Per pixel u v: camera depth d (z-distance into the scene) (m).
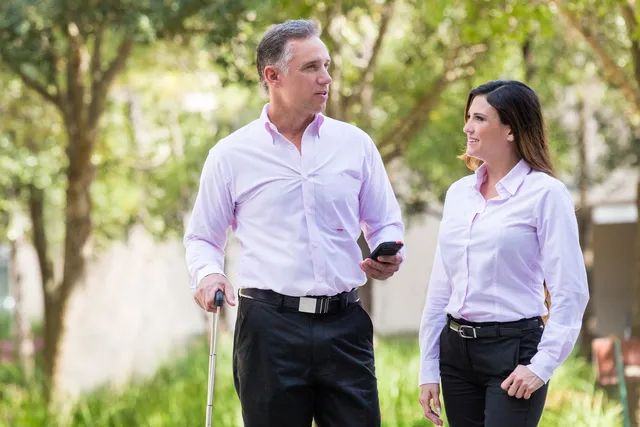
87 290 18.16
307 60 5.26
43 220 20.20
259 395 5.33
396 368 15.09
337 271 5.35
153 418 14.24
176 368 19.95
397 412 12.12
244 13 13.09
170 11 12.62
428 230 33.72
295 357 5.30
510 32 12.02
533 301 5.41
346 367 5.36
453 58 15.91
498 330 5.39
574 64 18.80
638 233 13.67
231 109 21.70
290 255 5.31
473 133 5.48
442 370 5.68
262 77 5.44
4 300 43.66
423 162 21.38
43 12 12.64
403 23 18.27
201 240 5.59
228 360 19.30
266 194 5.36
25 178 17.80
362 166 5.49
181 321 30.23
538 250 5.37
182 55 17.98
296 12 12.88
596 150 24.94
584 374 16.64
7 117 18.45
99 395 16.83
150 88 20.67
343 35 15.51
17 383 19.92
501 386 5.30
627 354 11.62
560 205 5.26
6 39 12.91
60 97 16.78
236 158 5.43
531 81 17.67
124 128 21.34
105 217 21.89
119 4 12.65
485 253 5.41
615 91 20.20
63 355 17.97
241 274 5.46
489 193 5.53
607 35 15.73
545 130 5.50
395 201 5.71
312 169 5.36
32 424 14.88
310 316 5.32
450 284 5.70
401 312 33.88
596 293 24.28
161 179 22.02
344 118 15.82
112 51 18.53
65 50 15.56
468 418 5.61
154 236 23.00
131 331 20.22
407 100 17.86
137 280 21.45
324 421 5.45
